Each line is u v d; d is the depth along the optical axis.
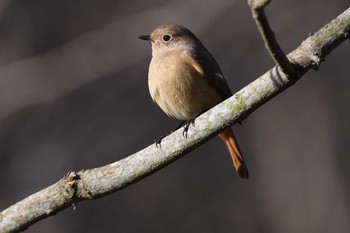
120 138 14.70
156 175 14.52
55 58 14.94
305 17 15.91
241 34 15.41
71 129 14.78
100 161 14.54
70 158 14.54
